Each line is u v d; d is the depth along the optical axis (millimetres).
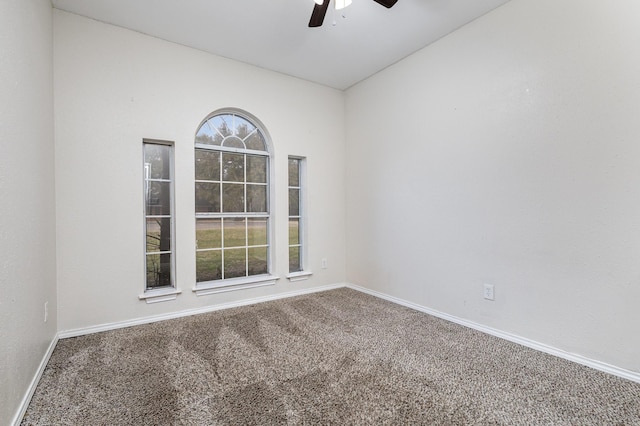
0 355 1210
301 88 3561
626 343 1717
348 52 2963
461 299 2580
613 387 1638
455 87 2596
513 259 2223
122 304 2523
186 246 2820
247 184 3312
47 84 2061
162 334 2371
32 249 1655
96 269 2418
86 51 2389
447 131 2668
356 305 3113
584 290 1874
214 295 2977
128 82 2557
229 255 3191
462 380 1722
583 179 1871
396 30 2588
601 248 1805
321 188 3725
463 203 2549
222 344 2191
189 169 2840
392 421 1383
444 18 2428
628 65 1695
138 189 2596
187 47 2840
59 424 1379
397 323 2605
